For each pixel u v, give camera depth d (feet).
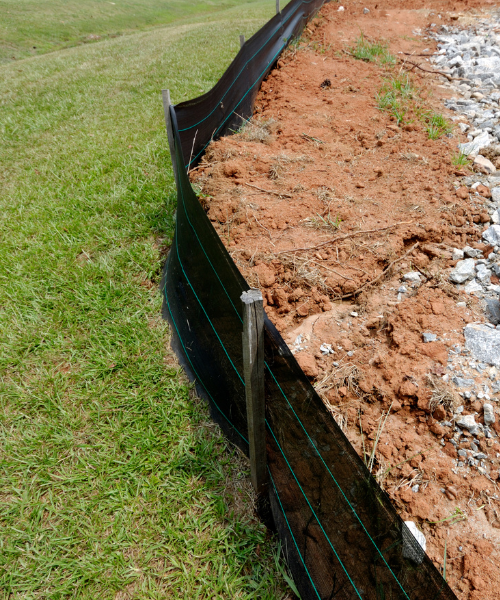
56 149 21.27
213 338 8.74
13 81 34.27
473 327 10.23
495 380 9.11
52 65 38.86
